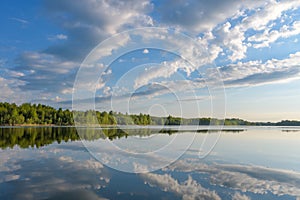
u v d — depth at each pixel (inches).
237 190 216.1
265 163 327.6
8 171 275.1
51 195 197.3
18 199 188.4
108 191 207.9
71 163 316.8
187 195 202.4
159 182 233.8
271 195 205.6
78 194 199.6
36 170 279.0
